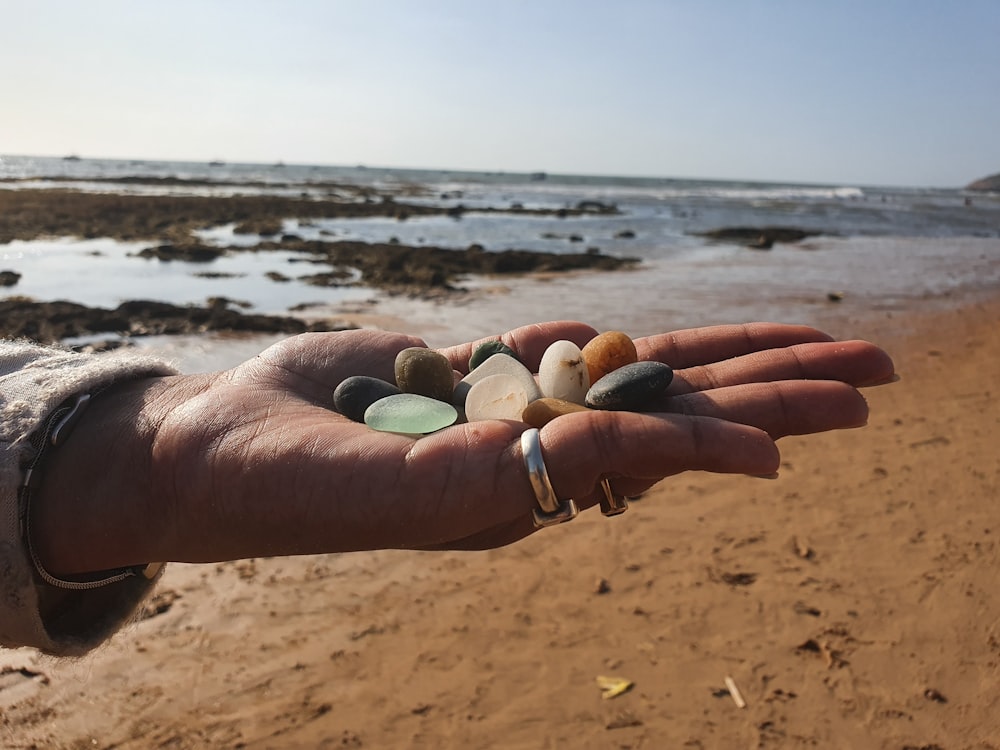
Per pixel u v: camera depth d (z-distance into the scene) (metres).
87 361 0.20
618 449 0.16
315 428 0.18
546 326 0.30
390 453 0.17
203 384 0.21
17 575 0.16
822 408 0.19
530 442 0.17
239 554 0.18
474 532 0.17
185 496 0.18
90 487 0.18
